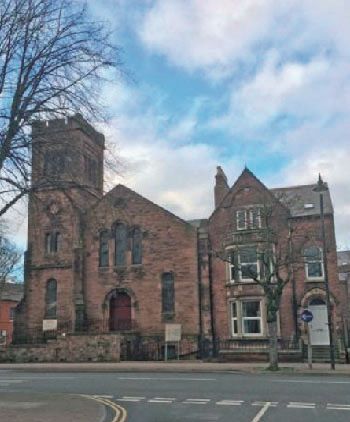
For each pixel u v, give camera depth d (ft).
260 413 45.55
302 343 112.27
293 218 124.98
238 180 129.59
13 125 46.55
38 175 48.60
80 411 44.83
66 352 120.57
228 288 124.47
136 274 132.36
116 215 137.08
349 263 224.53
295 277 122.62
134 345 125.08
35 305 138.62
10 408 46.52
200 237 129.49
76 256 136.87
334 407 48.26
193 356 122.42
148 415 45.29
